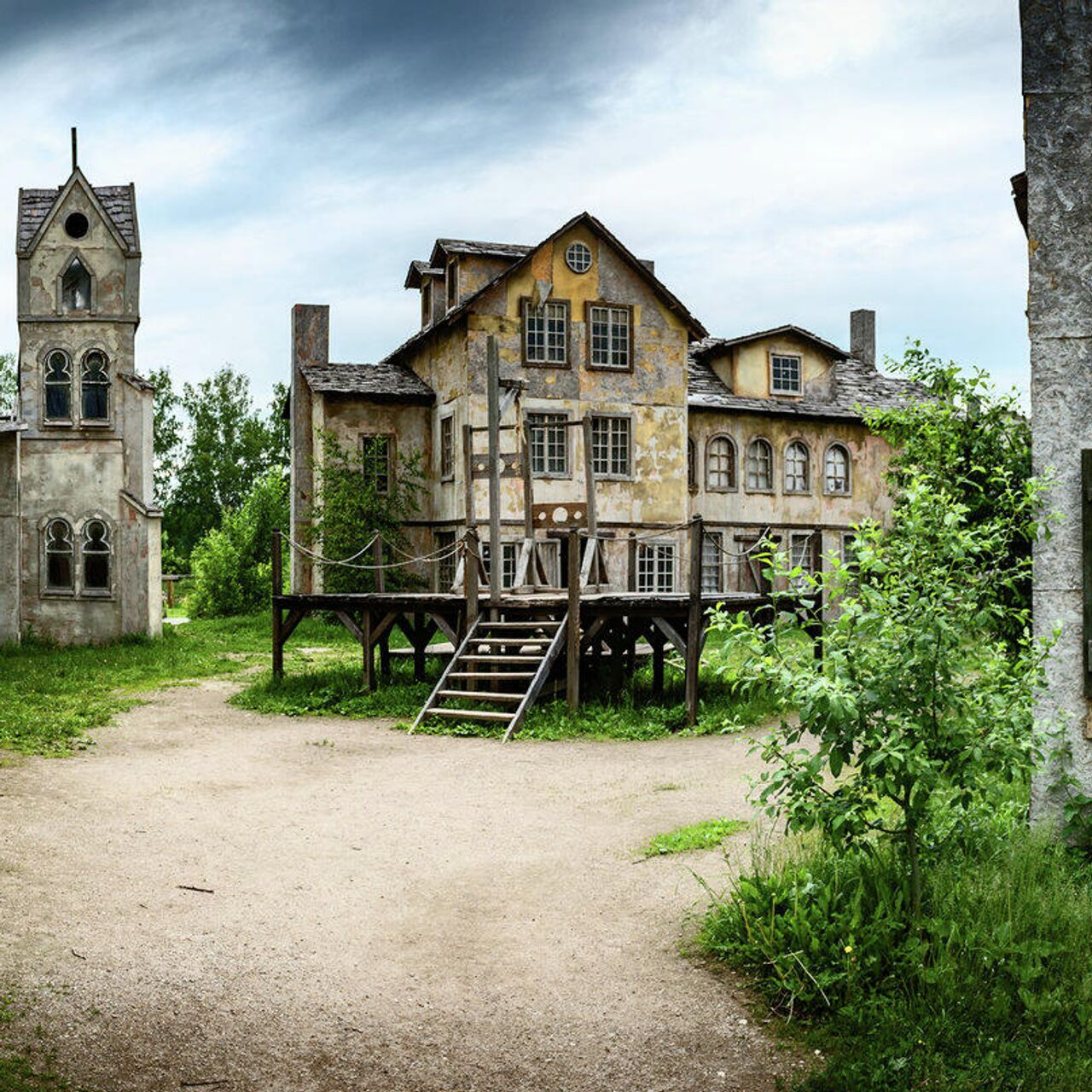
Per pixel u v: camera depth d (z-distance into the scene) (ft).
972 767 19.01
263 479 126.62
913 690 19.34
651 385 99.55
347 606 56.03
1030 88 24.57
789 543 110.42
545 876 25.57
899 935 18.97
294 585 105.81
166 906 22.99
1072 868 22.30
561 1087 16.16
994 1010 17.02
